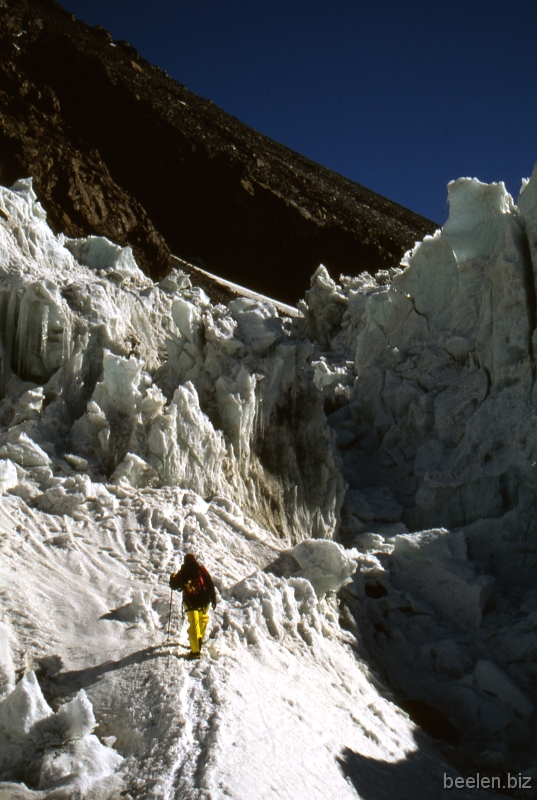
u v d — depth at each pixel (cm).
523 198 1609
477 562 1292
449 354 1692
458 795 734
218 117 10281
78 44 7738
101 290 1508
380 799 639
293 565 1061
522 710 977
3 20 6650
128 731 595
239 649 777
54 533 948
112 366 1241
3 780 527
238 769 553
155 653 709
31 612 758
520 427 1434
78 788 514
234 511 1178
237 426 1290
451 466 1480
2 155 4584
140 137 6919
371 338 1939
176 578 730
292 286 6994
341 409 1823
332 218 7438
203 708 617
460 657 1066
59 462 1132
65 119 6619
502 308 1523
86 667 689
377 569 1223
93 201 4869
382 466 1658
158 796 510
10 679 638
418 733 872
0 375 1338
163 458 1155
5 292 1385
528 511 1376
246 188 6981
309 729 687
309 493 1375
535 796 794
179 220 6894
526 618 1148
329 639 962
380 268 7162
